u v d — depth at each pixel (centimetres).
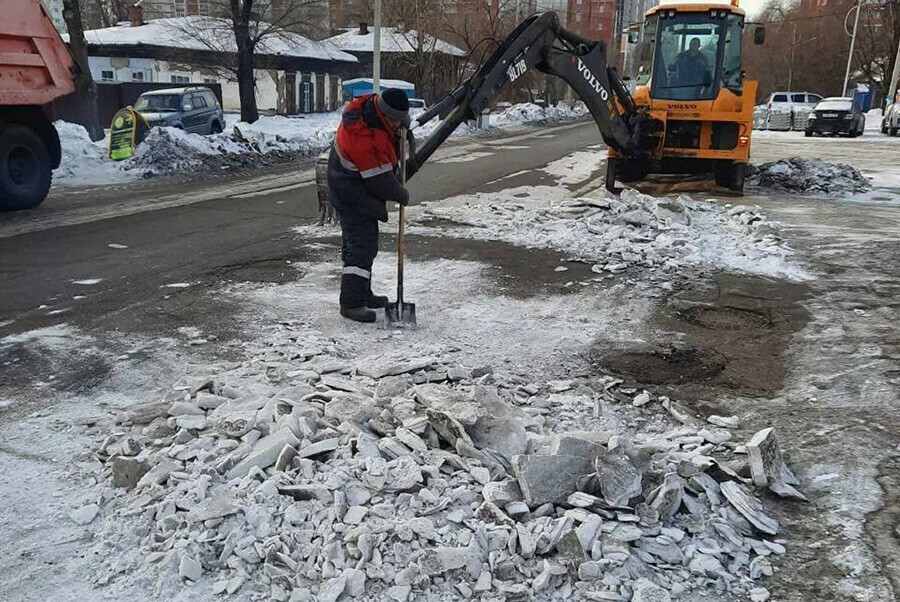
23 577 272
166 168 1437
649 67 1255
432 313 598
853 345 528
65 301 618
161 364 482
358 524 286
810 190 1270
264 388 422
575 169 1558
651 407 433
